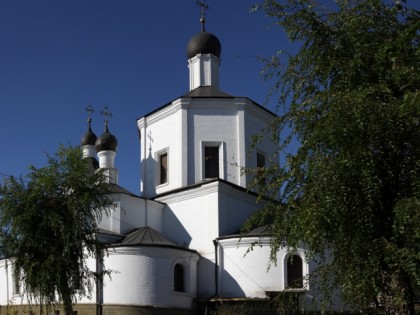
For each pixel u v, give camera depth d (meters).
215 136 32.91
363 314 9.54
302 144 9.54
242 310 26.92
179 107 33.22
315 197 8.91
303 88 10.37
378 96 9.19
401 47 7.56
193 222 31.20
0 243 19.39
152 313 27.05
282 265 28.03
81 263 20.03
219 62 36.97
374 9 10.12
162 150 33.94
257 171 10.86
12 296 30.92
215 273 29.34
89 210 20.19
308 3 10.28
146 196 34.12
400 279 8.78
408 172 8.97
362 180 8.71
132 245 27.66
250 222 10.70
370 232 8.84
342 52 10.02
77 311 27.55
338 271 9.55
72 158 20.56
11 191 19.75
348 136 8.79
